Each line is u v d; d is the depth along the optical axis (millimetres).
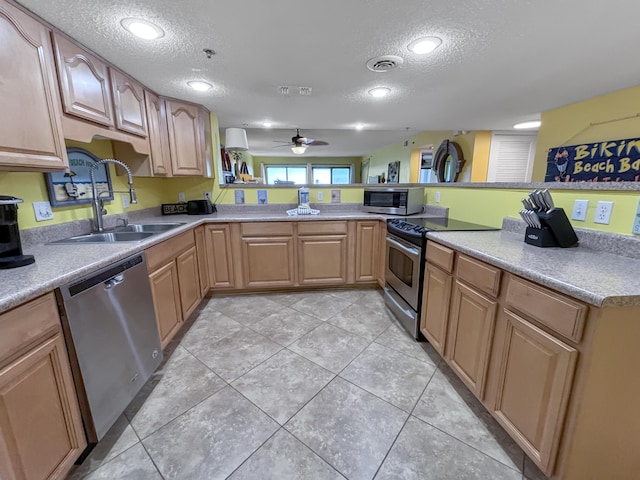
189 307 2250
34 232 1529
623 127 2535
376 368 1748
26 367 898
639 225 1185
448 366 1771
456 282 1542
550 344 956
